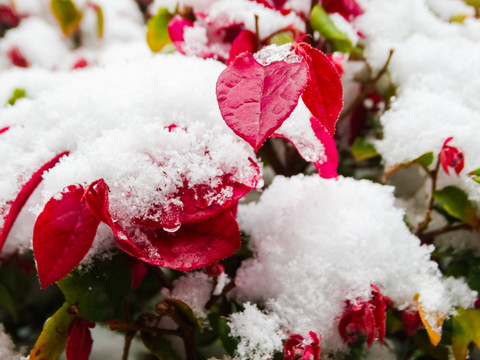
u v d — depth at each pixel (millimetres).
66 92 326
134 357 367
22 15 646
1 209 307
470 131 342
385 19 399
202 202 276
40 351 307
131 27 625
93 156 284
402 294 324
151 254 270
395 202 384
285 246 326
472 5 487
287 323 314
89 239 278
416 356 369
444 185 361
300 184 341
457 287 335
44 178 292
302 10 365
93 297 300
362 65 392
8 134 323
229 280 329
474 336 319
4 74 428
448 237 358
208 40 348
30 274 401
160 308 305
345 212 329
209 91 297
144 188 277
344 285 316
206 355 349
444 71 381
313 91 275
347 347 337
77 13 538
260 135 247
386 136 365
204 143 286
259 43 335
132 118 295
